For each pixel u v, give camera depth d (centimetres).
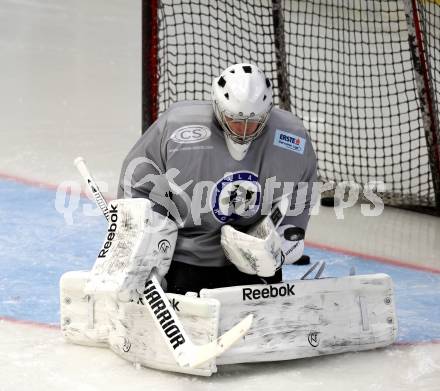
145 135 1024
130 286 951
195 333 973
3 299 1192
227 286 1062
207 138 993
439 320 1176
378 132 2028
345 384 978
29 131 1975
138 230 959
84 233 1451
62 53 2683
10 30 2889
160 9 1555
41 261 1330
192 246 1036
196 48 2425
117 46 2825
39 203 1569
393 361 1042
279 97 1722
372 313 1059
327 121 2072
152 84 1470
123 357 1021
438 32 2170
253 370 1009
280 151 1010
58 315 1152
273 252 960
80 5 3312
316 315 1028
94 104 2228
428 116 1598
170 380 977
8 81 2366
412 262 1391
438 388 970
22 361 1012
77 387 950
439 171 1603
